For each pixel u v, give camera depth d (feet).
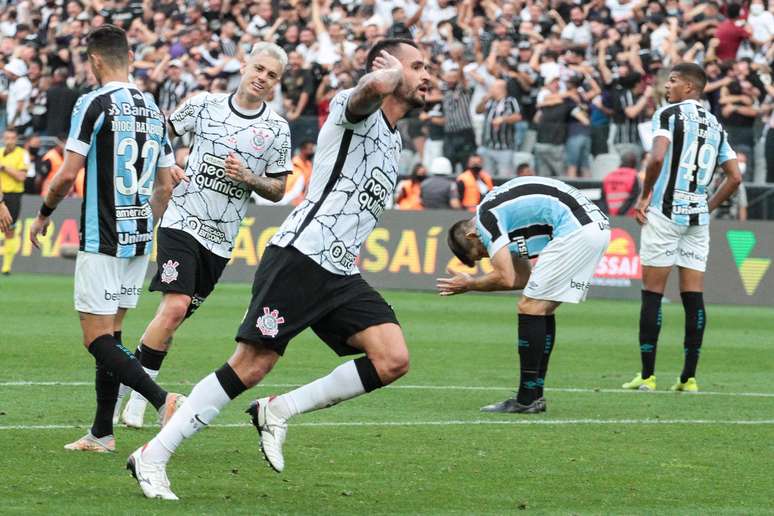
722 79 177.68
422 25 209.46
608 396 86.02
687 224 89.04
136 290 60.90
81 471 55.57
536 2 203.31
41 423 67.97
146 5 233.35
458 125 184.24
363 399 81.05
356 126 50.44
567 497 53.21
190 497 51.11
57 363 94.53
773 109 173.99
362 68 192.95
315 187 51.62
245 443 64.03
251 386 51.85
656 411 79.05
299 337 117.70
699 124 89.20
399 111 51.85
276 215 177.68
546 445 65.67
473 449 63.93
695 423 74.18
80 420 69.31
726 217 169.07
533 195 76.79
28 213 189.37
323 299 51.57
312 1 211.00
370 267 174.50
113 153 58.08
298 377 91.66
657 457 62.90
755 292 161.38
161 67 210.79
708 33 195.31
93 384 83.97
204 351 104.83
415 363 101.91
